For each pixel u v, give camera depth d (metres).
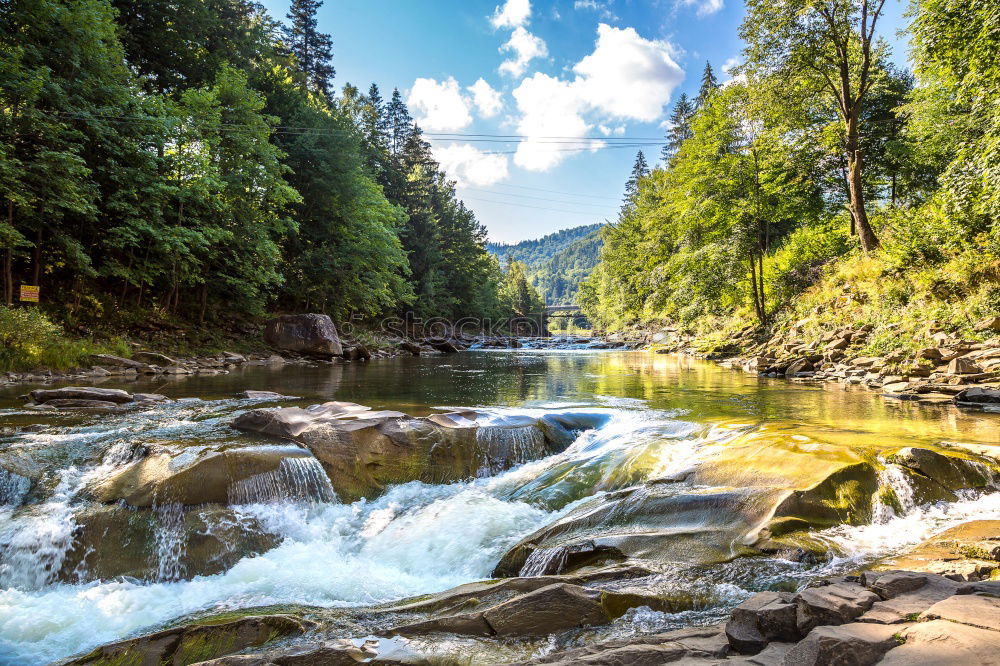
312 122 32.38
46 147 15.73
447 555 5.32
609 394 13.06
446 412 9.02
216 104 22.62
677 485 5.76
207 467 5.98
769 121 24.88
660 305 41.69
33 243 16.05
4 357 13.63
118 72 18.62
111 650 3.40
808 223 32.44
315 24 53.44
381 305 44.38
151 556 5.13
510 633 3.24
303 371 19.11
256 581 4.86
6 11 16.03
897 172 28.19
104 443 6.92
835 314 19.94
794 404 11.03
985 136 13.98
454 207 69.31
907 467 5.48
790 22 21.64
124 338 18.59
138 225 17.97
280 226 25.70
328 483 6.71
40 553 4.95
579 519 5.38
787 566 4.04
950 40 15.72
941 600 2.55
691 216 31.03
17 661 3.69
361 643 3.16
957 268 15.20
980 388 10.64
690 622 3.34
